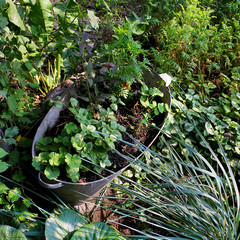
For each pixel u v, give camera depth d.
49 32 2.23
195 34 2.74
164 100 2.32
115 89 2.19
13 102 1.85
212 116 2.44
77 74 2.10
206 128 2.33
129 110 2.29
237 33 3.02
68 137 1.91
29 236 1.62
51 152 1.73
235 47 2.99
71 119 2.08
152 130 2.21
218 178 1.61
